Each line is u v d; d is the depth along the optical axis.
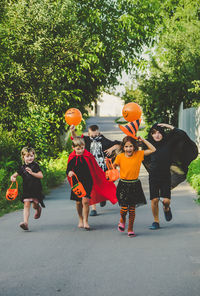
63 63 15.22
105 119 67.62
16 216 8.36
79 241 6.26
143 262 5.13
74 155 7.23
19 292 4.18
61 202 10.12
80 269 4.89
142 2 19.08
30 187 7.13
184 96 25.61
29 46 13.82
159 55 25.88
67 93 15.54
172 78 25.14
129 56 19.39
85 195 6.87
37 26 14.17
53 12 14.52
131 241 6.21
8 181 10.86
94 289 4.23
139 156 6.59
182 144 7.29
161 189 7.04
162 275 4.64
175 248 5.75
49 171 13.71
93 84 18.88
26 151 7.13
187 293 4.09
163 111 26.72
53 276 4.65
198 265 4.98
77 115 8.37
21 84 14.01
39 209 7.52
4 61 13.71
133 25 18.84
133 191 6.54
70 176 7.01
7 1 14.88
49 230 7.05
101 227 7.26
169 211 7.25
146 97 26.42
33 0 14.29
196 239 6.22
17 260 5.29
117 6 19.06
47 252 5.66
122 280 4.49
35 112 13.63
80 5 18.55
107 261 5.20
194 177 11.80
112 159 8.84
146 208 8.97
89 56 15.64
